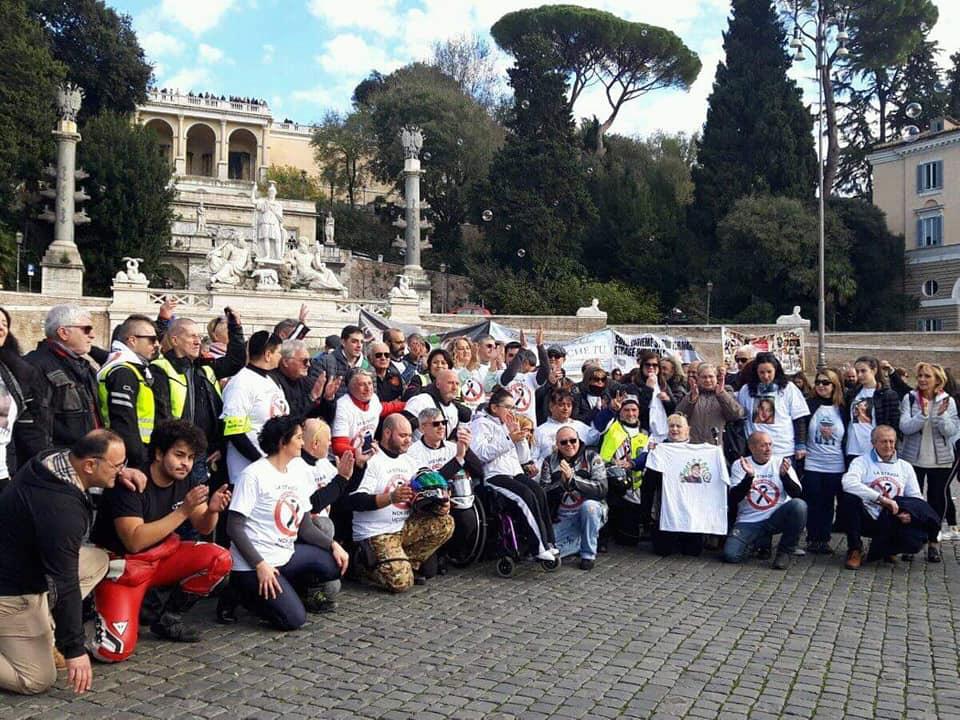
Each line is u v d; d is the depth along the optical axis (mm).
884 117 62969
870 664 6645
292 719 5312
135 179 46531
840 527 11148
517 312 49625
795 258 48344
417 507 8586
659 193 60938
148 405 7270
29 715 5289
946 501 11781
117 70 54344
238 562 7168
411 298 37344
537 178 53750
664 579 9312
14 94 41750
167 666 6211
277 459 7320
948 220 49000
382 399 10203
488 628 7316
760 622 7719
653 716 5500
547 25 65812
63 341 6996
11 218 43125
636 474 10852
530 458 10250
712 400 11070
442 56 74000
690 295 53000
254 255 36594
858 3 53094
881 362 12164
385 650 6672
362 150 66125
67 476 5477
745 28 55094
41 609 5613
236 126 79812
